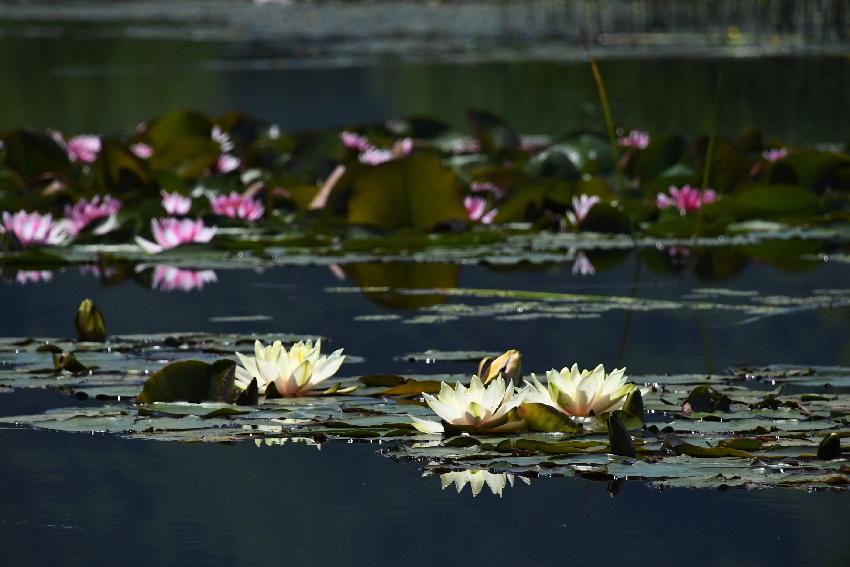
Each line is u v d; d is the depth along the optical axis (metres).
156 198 13.27
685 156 15.23
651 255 12.72
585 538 4.82
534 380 6.36
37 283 11.30
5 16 59.06
